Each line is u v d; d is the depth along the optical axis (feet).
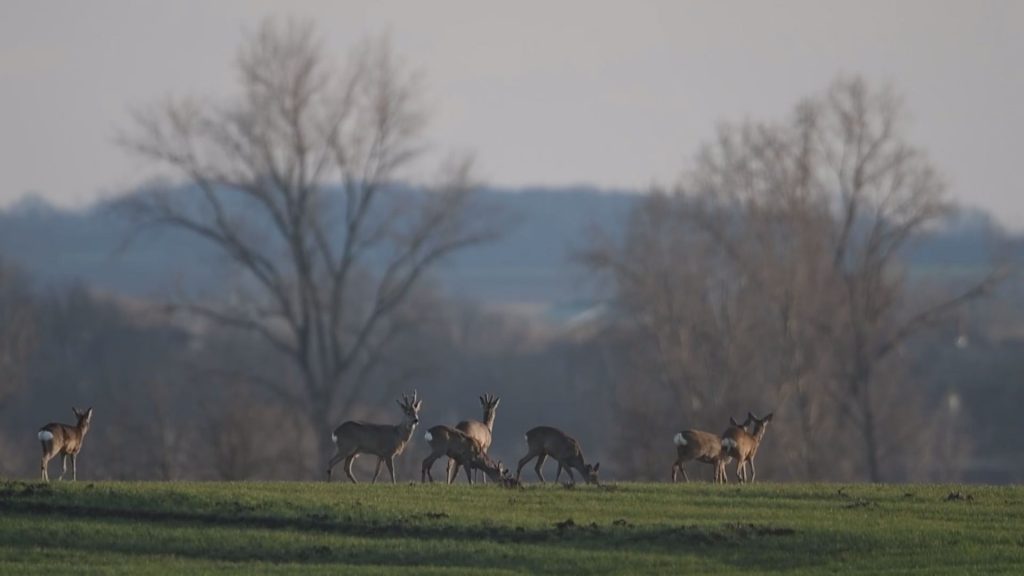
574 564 357.82
